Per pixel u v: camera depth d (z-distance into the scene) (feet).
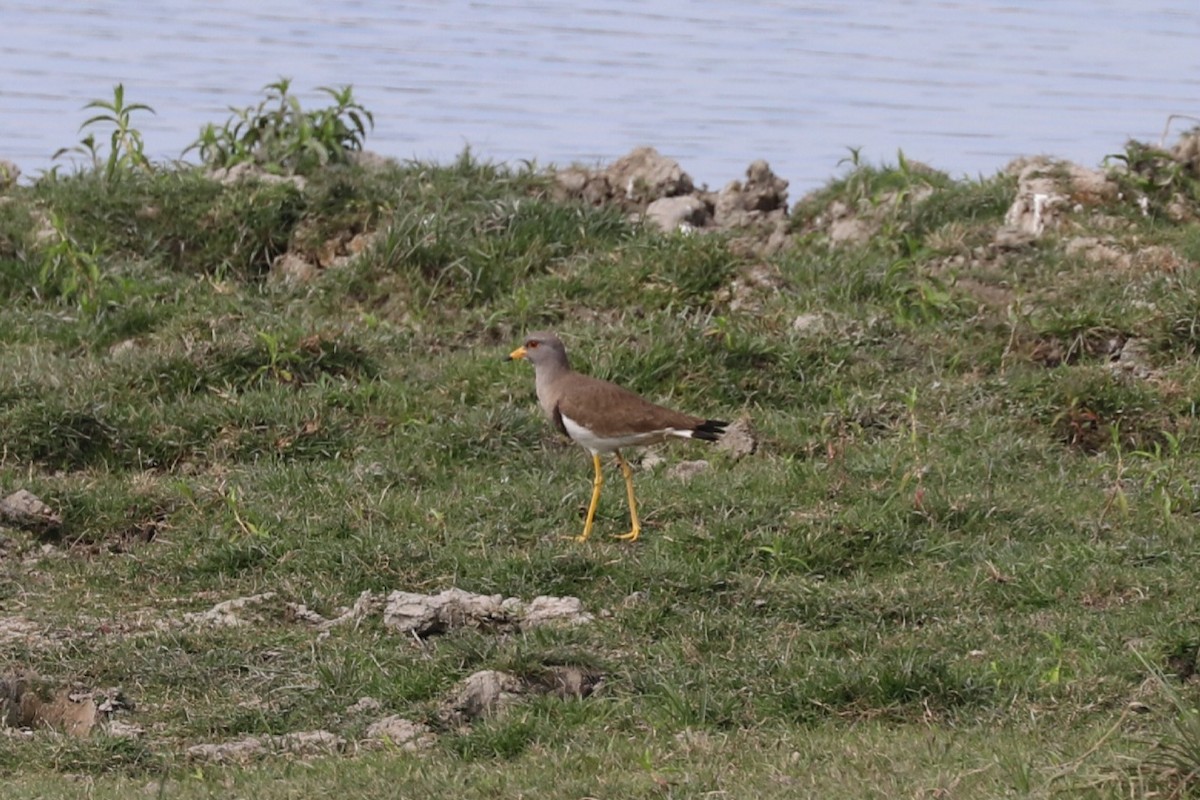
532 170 70.49
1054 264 61.31
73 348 57.36
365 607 40.34
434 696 36.19
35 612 40.78
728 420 51.96
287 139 71.20
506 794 30.32
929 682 35.14
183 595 42.24
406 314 60.39
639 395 50.31
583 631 38.68
